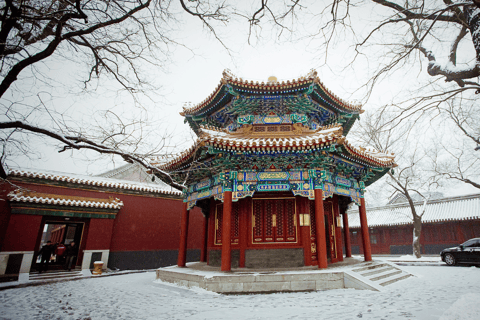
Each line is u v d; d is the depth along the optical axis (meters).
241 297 12.88
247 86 17.91
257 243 17.20
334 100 19.53
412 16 7.77
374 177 22.50
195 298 12.92
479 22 6.27
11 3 8.49
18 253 23.03
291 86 17.81
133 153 9.88
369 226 48.56
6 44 8.60
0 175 10.52
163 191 32.28
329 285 14.03
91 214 27.11
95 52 11.40
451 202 43.09
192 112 21.77
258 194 18.09
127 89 11.91
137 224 30.27
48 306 12.16
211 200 20.48
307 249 16.61
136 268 29.00
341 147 16.02
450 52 8.31
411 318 8.20
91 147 9.73
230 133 19.11
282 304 11.03
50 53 9.40
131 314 10.29
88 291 15.92
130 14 10.75
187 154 16.92
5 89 9.13
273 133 18.86
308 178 16.66
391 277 16.50
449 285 14.34
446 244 41.19
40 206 24.67
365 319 8.38
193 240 34.25
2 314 10.78
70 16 9.55
